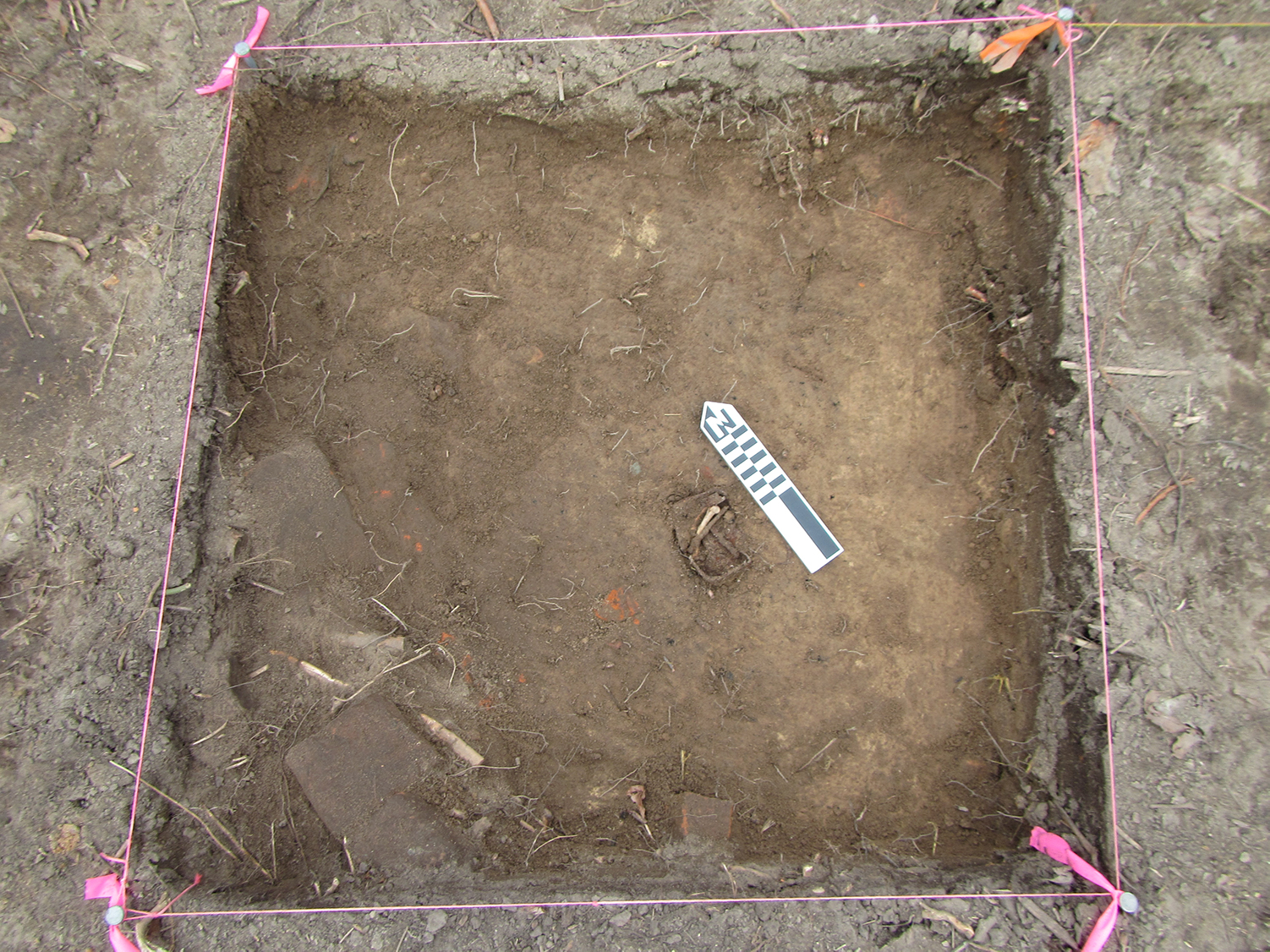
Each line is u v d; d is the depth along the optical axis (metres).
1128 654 1.06
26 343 1.12
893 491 1.18
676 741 1.17
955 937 1.04
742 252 1.20
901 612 1.17
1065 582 1.09
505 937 1.06
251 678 1.14
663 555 1.18
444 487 1.19
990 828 1.13
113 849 1.06
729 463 1.18
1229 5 1.09
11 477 1.10
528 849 1.12
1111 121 1.10
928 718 1.16
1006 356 1.16
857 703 1.17
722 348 1.19
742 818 1.14
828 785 1.16
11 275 1.13
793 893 1.07
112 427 1.11
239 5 1.15
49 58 1.14
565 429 1.19
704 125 1.17
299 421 1.18
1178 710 1.05
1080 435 1.09
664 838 1.13
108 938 1.05
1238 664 1.05
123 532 1.10
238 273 1.16
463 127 1.19
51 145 1.14
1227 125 1.09
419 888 1.09
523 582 1.18
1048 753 1.10
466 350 1.20
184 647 1.11
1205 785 1.04
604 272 1.20
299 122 1.19
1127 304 1.09
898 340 1.19
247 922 1.05
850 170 1.19
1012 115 1.14
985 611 1.16
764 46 1.13
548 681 1.17
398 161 1.20
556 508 1.19
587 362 1.20
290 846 1.11
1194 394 1.08
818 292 1.20
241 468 1.15
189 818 1.09
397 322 1.20
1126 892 1.03
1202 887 1.03
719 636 1.18
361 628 1.17
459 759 1.14
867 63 1.13
